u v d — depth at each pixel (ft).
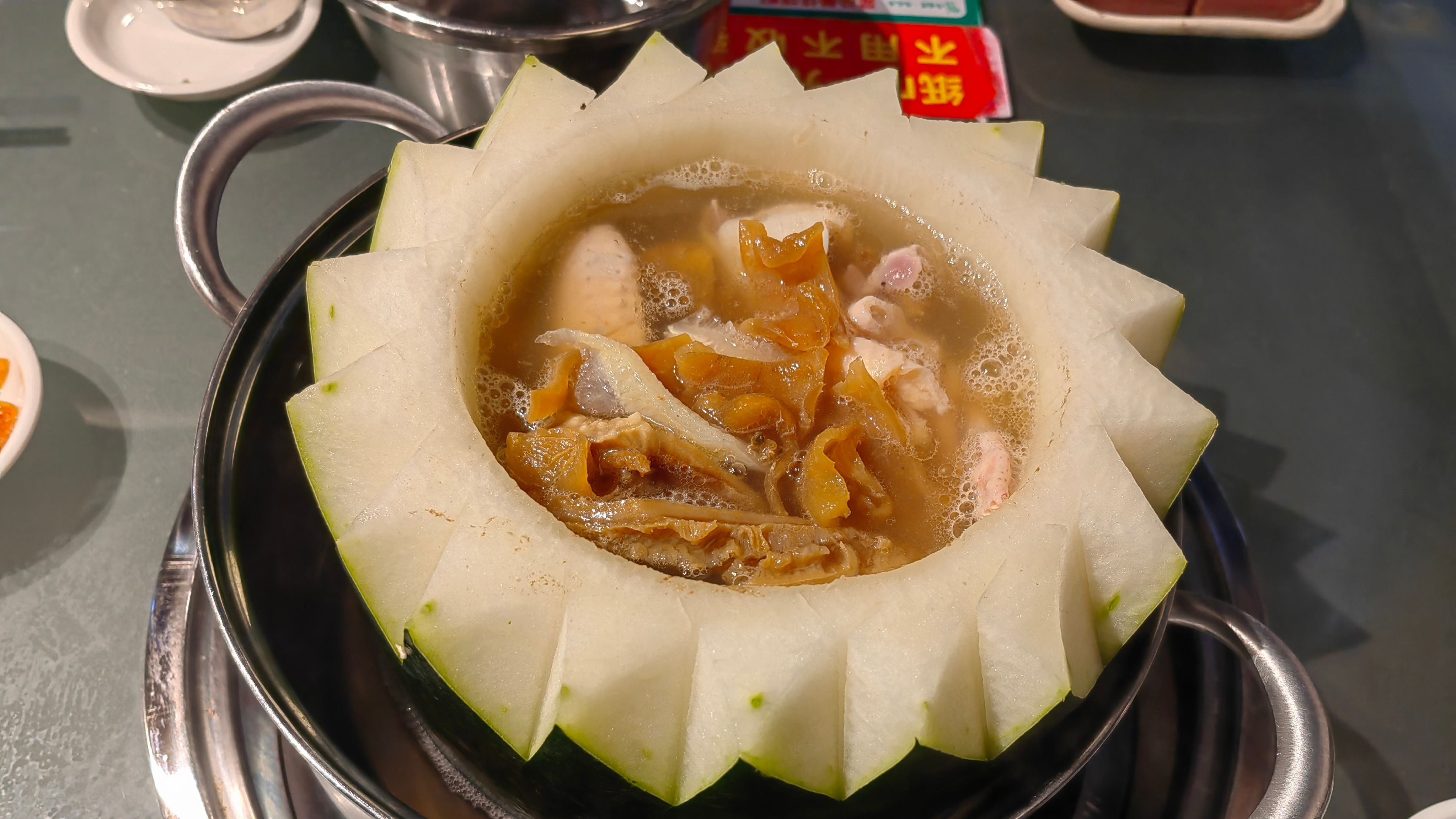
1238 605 1.96
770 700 1.43
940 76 2.49
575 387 1.76
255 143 1.87
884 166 1.83
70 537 2.04
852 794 1.46
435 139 1.94
